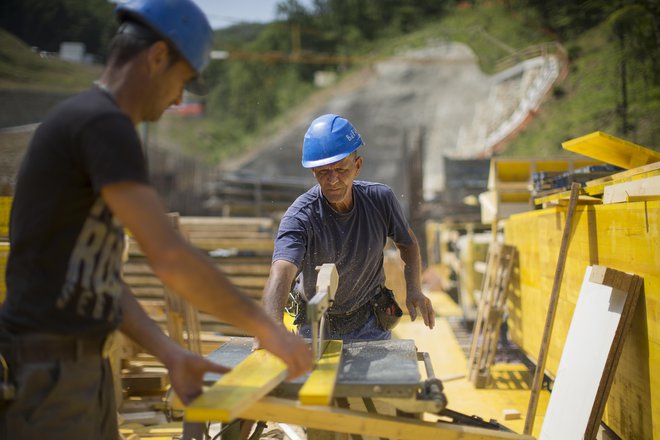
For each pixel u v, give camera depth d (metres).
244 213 17.41
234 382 2.02
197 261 1.75
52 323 1.88
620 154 3.86
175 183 28.72
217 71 82.75
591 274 3.24
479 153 29.84
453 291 11.57
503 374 5.87
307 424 2.11
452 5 64.94
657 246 2.77
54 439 1.91
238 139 72.69
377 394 2.12
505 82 33.38
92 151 1.76
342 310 3.49
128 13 1.93
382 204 3.43
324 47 78.75
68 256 1.88
